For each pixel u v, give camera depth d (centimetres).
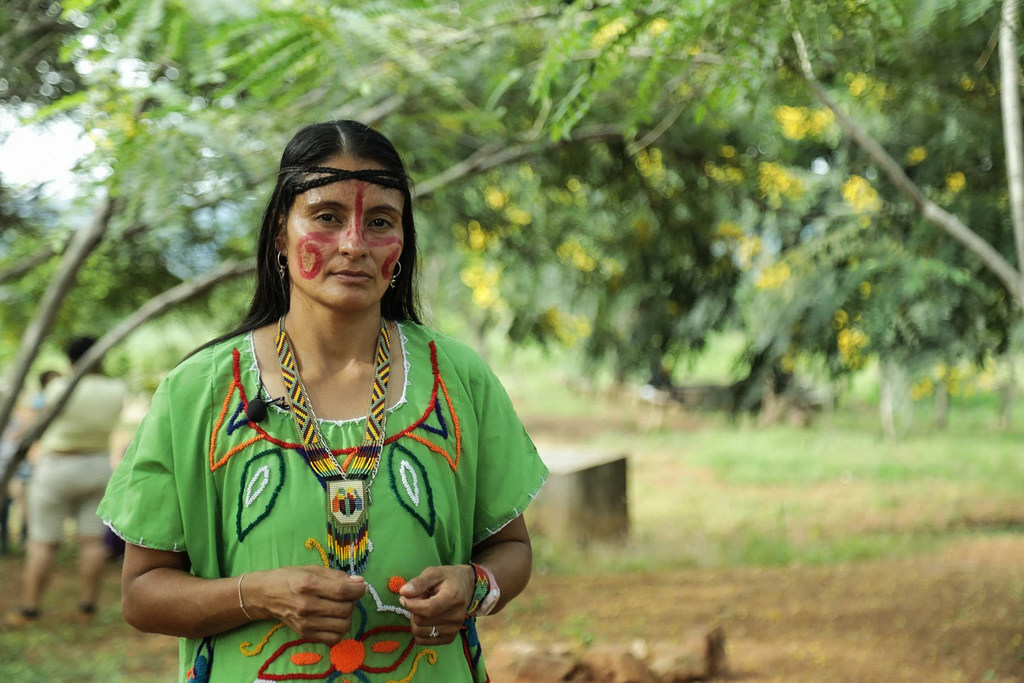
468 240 888
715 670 539
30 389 1662
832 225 765
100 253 632
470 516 189
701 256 827
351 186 177
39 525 690
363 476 174
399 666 173
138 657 602
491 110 599
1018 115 457
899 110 671
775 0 349
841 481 1441
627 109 684
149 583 174
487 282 1264
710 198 809
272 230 186
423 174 716
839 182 781
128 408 2069
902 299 662
